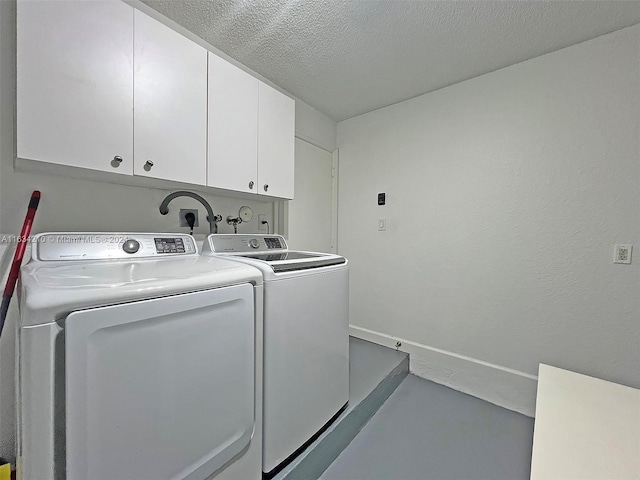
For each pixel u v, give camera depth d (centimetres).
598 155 161
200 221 183
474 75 202
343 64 190
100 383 67
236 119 161
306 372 127
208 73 147
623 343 157
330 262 146
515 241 189
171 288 81
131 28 118
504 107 192
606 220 160
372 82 212
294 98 236
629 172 153
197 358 87
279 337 114
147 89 123
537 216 181
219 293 92
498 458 145
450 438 159
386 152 252
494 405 193
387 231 252
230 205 202
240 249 171
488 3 138
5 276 114
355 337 273
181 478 83
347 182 281
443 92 219
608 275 160
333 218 289
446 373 217
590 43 162
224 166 155
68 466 63
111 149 113
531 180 182
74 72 103
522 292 187
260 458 109
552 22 150
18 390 81
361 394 172
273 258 150
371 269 263
